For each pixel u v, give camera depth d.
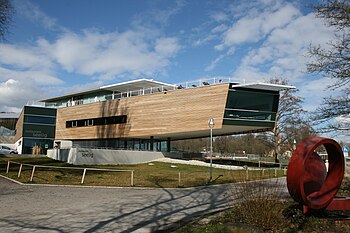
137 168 29.86
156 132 36.38
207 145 76.12
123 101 40.78
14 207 10.12
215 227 6.96
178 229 7.25
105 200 11.88
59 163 30.86
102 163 33.19
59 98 55.84
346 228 7.30
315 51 14.01
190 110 33.31
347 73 12.55
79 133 47.41
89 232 7.14
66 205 10.66
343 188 14.21
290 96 40.19
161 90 37.50
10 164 27.53
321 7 12.41
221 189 15.85
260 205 7.29
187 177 22.11
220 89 31.05
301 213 7.93
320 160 8.09
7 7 21.61
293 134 39.66
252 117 31.92
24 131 51.28
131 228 7.57
